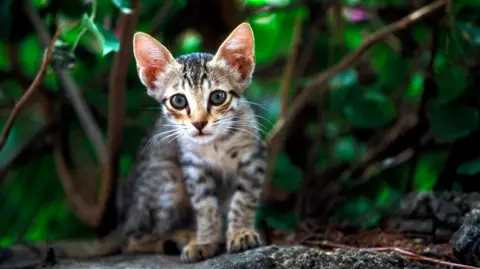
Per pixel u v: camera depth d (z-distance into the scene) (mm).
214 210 1141
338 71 1247
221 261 1044
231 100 1115
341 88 1278
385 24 1308
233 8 1355
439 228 1116
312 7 1337
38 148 1365
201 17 1365
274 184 1345
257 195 1139
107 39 1058
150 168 1199
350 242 1129
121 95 1216
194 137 1101
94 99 1354
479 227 1029
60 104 1351
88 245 1188
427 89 1230
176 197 1189
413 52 1278
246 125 1130
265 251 1027
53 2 1276
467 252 1023
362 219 1226
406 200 1171
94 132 1313
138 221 1199
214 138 1111
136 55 1123
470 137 1187
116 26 1302
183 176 1163
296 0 1339
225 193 1187
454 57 1215
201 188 1142
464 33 1184
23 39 1311
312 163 1350
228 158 1139
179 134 1128
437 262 1027
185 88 1106
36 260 1139
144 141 1254
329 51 1351
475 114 1177
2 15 1256
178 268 1058
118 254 1177
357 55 1237
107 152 1252
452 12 1201
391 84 1312
